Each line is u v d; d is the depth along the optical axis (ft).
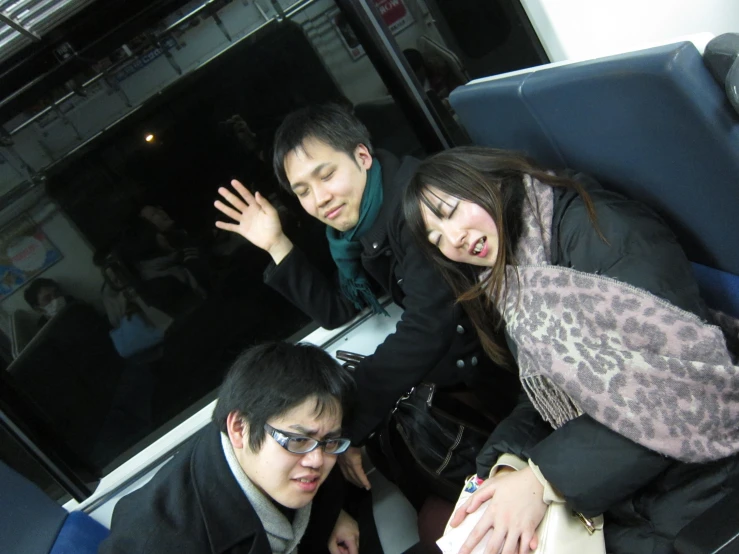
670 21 5.46
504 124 4.72
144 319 5.49
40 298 5.19
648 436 3.22
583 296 3.39
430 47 5.29
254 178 5.37
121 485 5.61
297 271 5.35
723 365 3.19
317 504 4.83
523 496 3.60
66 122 4.82
